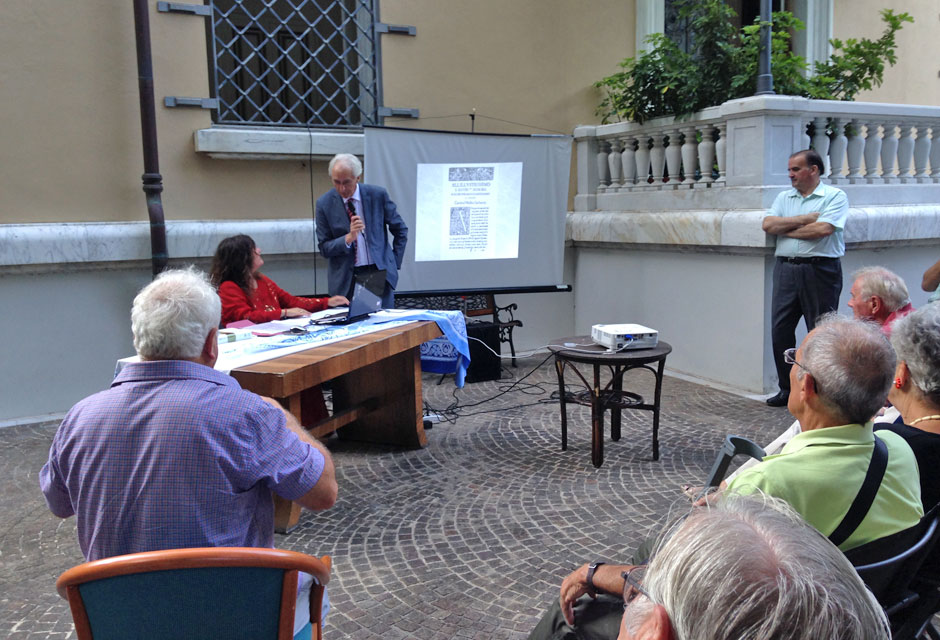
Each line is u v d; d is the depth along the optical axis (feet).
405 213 19.92
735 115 18.04
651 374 20.61
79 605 4.51
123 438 5.35
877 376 5.25
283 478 5.67
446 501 12.03
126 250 18.03
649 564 2.74
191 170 18.94
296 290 20.49
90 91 17.62
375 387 14.78
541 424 16.11
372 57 20.89
